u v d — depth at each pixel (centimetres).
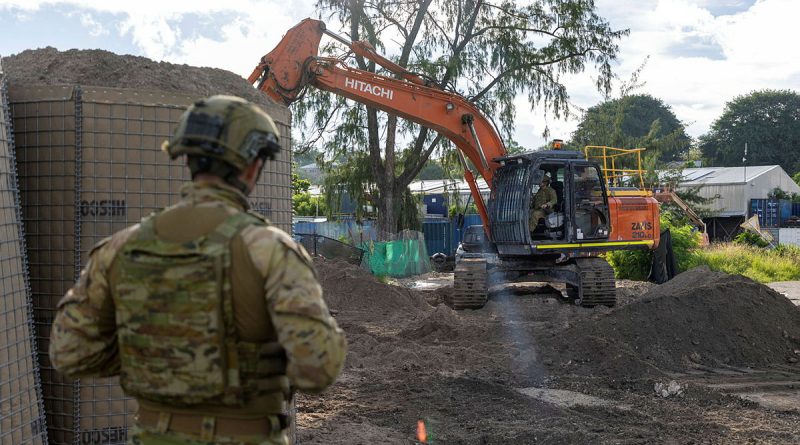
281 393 226
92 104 418
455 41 2767
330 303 1456
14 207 394
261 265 211
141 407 224
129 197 424
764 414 702
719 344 977
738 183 4900
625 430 635
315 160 2900
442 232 3456
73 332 227
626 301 1612
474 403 719
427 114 1608
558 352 922
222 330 211
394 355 916
